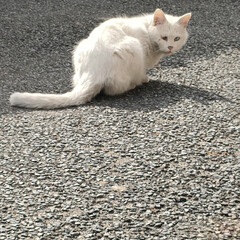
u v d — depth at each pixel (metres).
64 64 11.29
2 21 13.82
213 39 12.58
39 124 8.33
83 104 9.05
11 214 5.99
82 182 6.65
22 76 10.63
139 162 7.11
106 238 5.57
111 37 9.38
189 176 6.77
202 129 8.03
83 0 15.63
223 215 5.97
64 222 5.84
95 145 7.60
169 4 15.31
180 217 5.93
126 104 8.99
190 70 10.67
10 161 7.20
